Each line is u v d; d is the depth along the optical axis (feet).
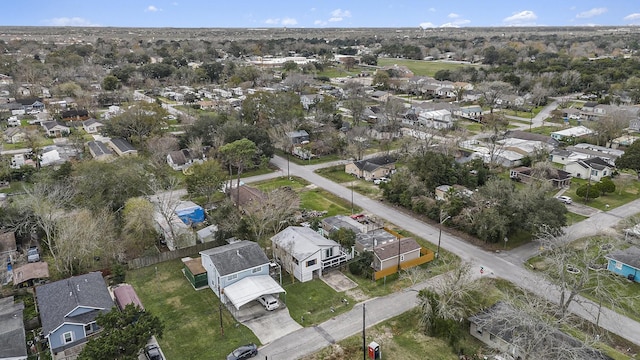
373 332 120.78
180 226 170.91
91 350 92.63
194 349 114.73
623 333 119.44
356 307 131.95
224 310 130.72
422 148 245.04
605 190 215.31
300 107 337.52
